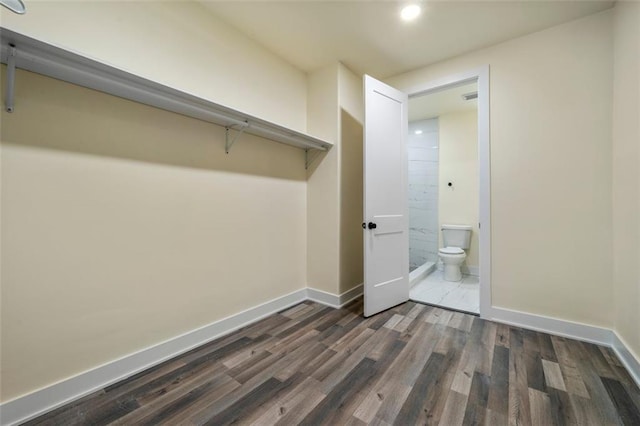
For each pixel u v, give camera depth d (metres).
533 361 1.71
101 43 1.47
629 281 1.67
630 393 1.42
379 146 2.54
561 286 2.08
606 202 1.93
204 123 1.94
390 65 2.70
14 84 1.20
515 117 2.24
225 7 1.93
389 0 1.84
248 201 2.27
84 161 1.40
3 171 1.19
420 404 1.34
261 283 2.39
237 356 1.78
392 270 2.66
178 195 1.80
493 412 1.29
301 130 2.79
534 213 2.17
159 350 1.70
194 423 1.23
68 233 1.36
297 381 1.52
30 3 1.26
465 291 3.20
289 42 2.34
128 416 1.27
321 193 2.76
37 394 1.26
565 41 2.05
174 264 1.78
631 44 1.64
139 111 1.60
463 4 1.87
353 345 1.92
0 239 1.18
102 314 1.47
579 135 2.01
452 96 3.48
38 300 1.27
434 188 4.30
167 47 1.75
